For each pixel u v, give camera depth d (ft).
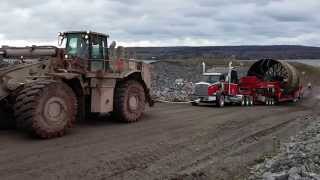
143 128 50.62
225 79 86.79
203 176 30.68
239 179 30.09
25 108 41.27
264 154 38.06
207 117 62.59
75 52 52.03
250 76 98.63
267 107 86.94
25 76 44.96
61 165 32.55
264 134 48.70
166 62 180.96
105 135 45.39
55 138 43.11
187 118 60.75
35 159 34.27
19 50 48.19
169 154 37.04
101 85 51.90
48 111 42.55
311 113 73.87
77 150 37.81
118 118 54.65
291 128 53.83
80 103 49.14
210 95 84.07
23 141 41.24
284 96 100.22
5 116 46.52
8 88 43.42
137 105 56.54
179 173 31.17
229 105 89.97
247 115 67.10
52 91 42.78
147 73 60.03
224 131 49.65
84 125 51.96
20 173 30.30
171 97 92.53
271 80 101.30
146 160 34.68
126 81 55.67
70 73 48.01
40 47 48.19
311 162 30.96
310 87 132.98
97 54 53.01
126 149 38.60
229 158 36.19
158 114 64.80
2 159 34.14
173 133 47.44
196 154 37.37
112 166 32.55
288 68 100.22
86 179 29.22
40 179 29.01
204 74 88.17
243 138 45.57
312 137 43.47
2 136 43.42
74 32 52.26
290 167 30.19
